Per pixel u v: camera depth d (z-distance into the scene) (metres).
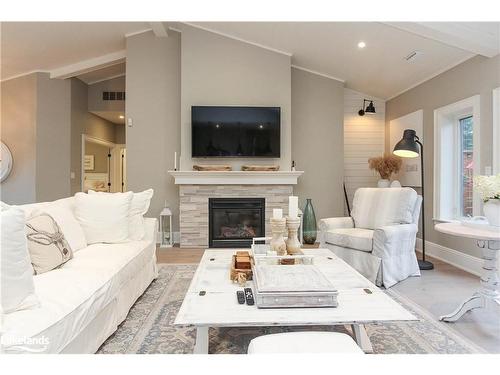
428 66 4.14
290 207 2.30
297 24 4.14
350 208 5.71
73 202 2.91
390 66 4.51
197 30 4.93
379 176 5.73
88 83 6.39
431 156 4.35
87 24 4.46
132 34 5.10
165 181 5.16
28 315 1.36
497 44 3.07
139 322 2.26
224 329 2.16
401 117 5.12
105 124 7.31
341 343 1.23
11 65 5.18
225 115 4.85
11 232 1.38
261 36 4.70
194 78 4.93
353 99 5.73
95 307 1.73
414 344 1.97
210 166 4.82
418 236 4.62
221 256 2.54
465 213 4.05
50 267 1.98
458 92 3.80
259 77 4.97
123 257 2.38
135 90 5.14
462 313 2.26
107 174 7.95
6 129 5.52
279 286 1.58
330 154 5.45
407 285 3.07
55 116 5.64
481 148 3.42
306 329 2.16
